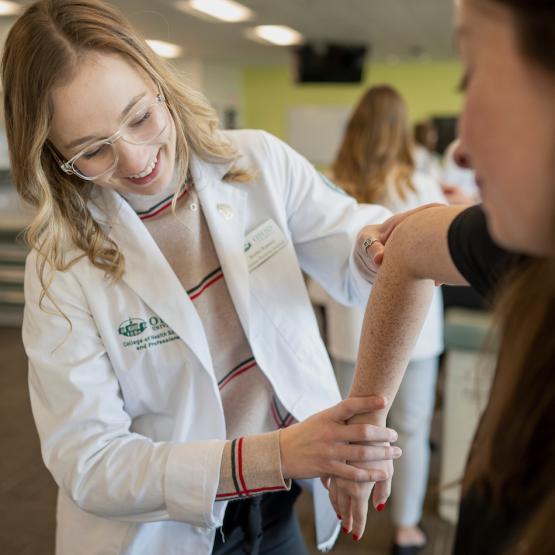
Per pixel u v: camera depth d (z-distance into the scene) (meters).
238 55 11.25
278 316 1.12
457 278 0.65
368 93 2.17
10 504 2.70
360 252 1.00
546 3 0.38
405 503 2.25
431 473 2.79
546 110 0.40
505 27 0.40
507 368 0.52
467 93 0.44
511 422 0.53
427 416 2.21
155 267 1.02
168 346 1.02
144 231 1.03
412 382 2.13
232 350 1.11
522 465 0.54
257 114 13.92
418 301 0.75
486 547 0.59
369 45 10.07
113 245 1.01
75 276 0.99
